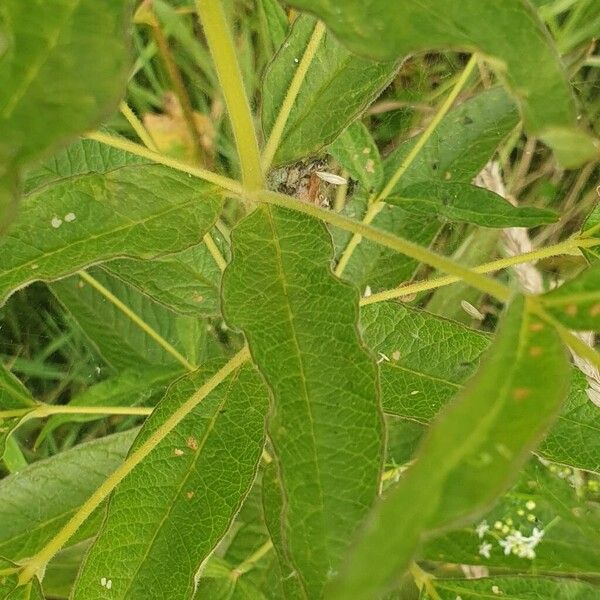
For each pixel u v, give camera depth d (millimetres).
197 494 250
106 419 452
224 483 251
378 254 347
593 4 420
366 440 191
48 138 124
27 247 216
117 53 125
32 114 124
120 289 391
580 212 445
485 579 287
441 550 298
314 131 262
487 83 422
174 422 240
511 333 156
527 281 383
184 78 440
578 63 403
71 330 441
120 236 219
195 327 361
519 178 448
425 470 130
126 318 395
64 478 317
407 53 149
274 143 259
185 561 245
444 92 434
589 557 294
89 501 234
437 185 296
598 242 258
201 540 247
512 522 297
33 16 125
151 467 252
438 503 128
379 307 287
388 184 334
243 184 221
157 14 416
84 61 125
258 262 211
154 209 222
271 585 351
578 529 296
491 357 150
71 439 449
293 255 211
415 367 286
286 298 206
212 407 258
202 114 437
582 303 162
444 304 416
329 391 195
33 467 316
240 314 204
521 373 149
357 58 261
